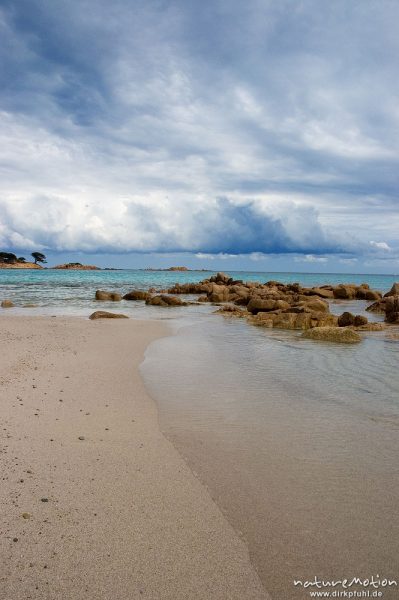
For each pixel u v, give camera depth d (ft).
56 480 19.39
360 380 40.11
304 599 12.94
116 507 17.43
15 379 36.32
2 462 20.76
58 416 27.81
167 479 19.99
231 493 18.89
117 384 36.86
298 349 57.26
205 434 25.82
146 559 14.43
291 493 19.01
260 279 571.28
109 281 328.90
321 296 178.70
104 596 12.80
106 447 23.36
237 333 73.51
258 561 14.55
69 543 15.06
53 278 363.76
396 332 76.48
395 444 24.76
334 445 24.49
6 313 102.89
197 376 40.73
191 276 530.27
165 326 82.23
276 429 26.91
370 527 16.56
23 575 13.47
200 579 13.64
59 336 63.46
